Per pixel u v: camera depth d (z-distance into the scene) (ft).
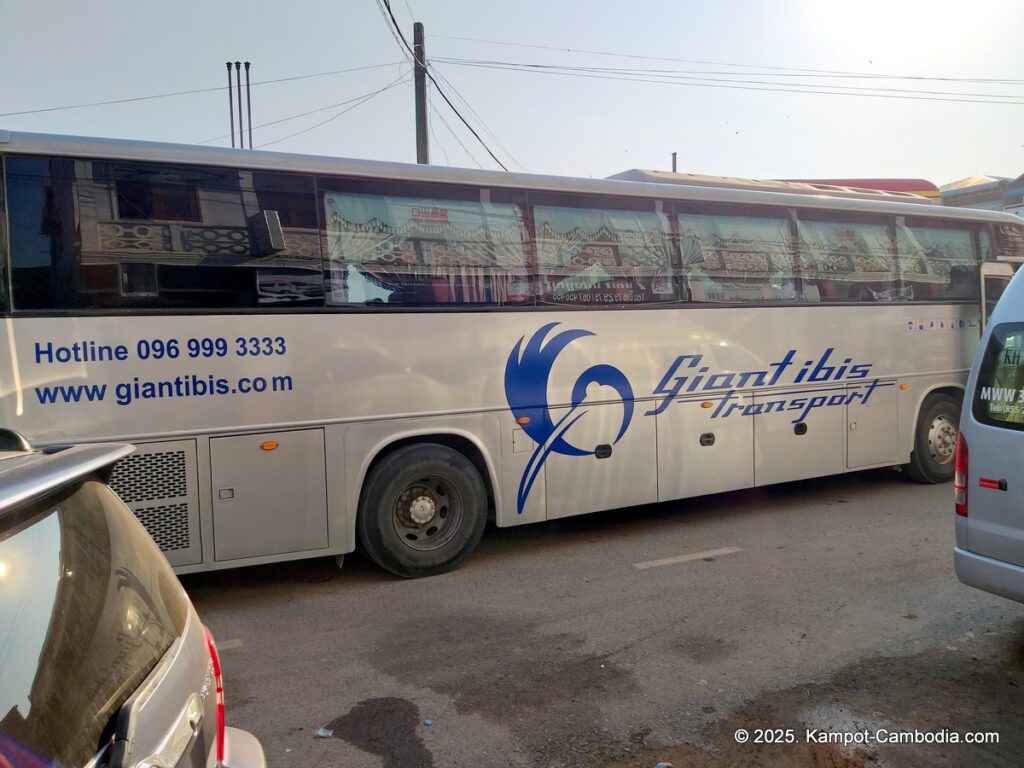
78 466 5.88
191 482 16.65
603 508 21.57
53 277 15.44
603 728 11.53
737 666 13.50
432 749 11.10
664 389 22.43
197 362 16.61
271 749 11.18
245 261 17.03
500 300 19.97
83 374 15.66
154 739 5.19
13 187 15.21
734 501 26.78
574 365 20.99
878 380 26.53
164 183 16.38
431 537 19.44
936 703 12.01
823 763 10.42
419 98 49.11
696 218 23.16
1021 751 10.61
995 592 13.28
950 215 28.19
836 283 25.70
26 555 5.13
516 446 20.21
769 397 24.32
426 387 18.97
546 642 14.85
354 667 13.98
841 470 25.84
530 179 20.36
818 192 28.76
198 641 6.71
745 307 23.81
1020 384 13.14
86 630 5.35
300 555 17.76
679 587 17.80
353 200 18.22
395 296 18.62
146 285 16.17
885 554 19.88
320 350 17.76
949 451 28.63
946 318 28.14
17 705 4.49
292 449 17.54
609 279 21.58
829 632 14.87
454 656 14.33
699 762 10.52
